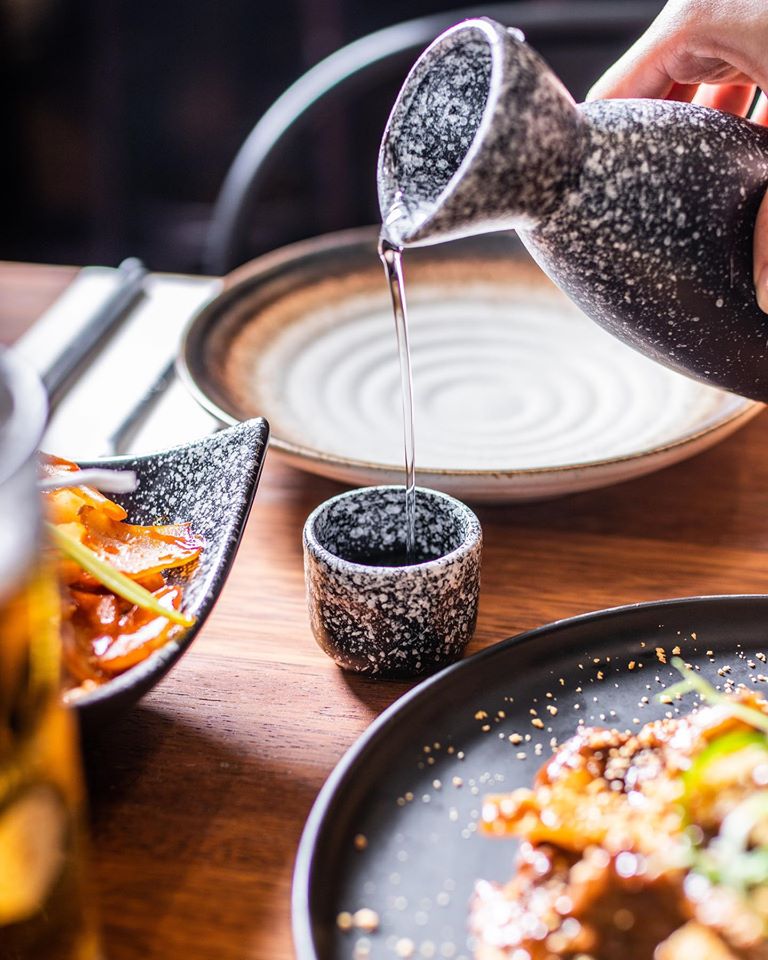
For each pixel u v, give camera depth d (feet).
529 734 1.20
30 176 4.94
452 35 1.19
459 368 1.89
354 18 4.32
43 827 0.91
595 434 1.73
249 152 2.94
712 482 1.69
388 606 1.28
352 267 2.06
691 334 1.27
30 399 0.86
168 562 1.29
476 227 1.17
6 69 4.71
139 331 2.09
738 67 1.45
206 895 1.10
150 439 1.76
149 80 4.61
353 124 4.40
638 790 1.13
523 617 1.43
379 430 1.75
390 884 1.06
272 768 1.23
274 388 1.83
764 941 0.98
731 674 1.26
